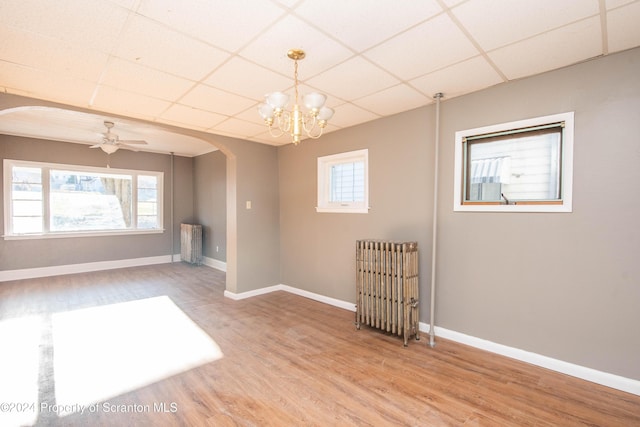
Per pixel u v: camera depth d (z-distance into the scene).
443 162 2.98
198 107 3.07
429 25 1.75
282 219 4.80
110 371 2.41
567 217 2.33
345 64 2.21
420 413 1.92
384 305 3.04
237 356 2.66
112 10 1.59
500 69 2.33
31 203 5.43
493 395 2.10
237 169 4.34
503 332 2.65
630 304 2.09
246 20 1.69
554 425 1.81
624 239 2.11
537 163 2.49
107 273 5.86
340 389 2.18
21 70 2.26
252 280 4.50
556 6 1.59
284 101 1.89
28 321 3.43
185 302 4.16
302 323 3.42
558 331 2.38
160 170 6.84
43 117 4.11
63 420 1.86
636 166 2.06
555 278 2.39
